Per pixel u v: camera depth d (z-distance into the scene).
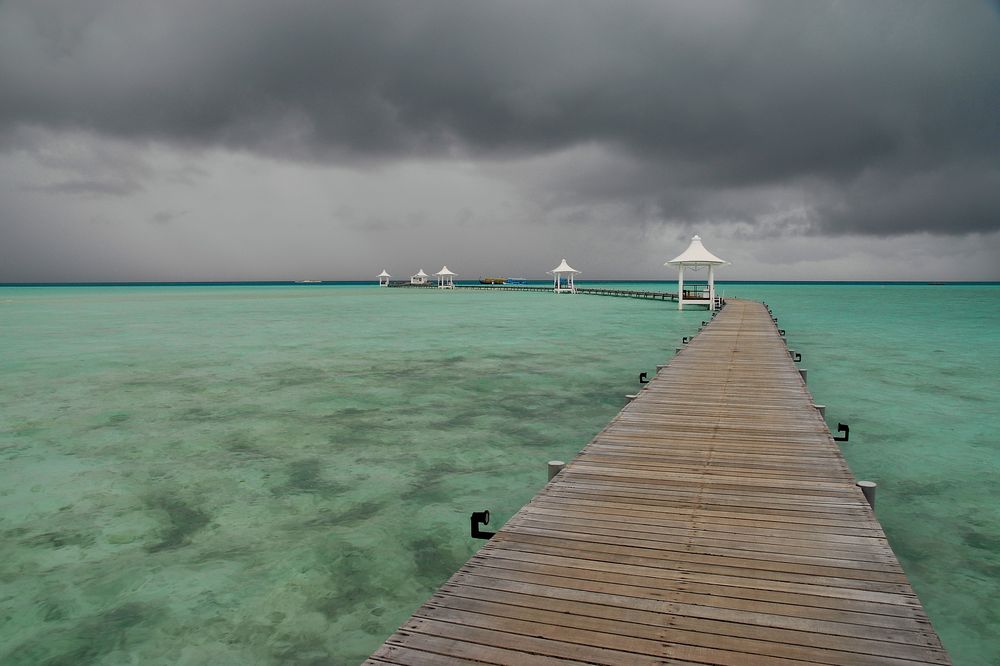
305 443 9.38
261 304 54.62
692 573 3.56
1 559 5.60
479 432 10.00
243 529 6.25
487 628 2.99
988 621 4.59
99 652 4.23
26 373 15.80
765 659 2.71
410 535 6.10
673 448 6.34
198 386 13.95
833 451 6.21
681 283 40.19
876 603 3.19
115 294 88.81
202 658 4.17
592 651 2.79
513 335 25.23
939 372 16.14
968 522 6.42
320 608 4.79
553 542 4.03
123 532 6.19
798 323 32.66
